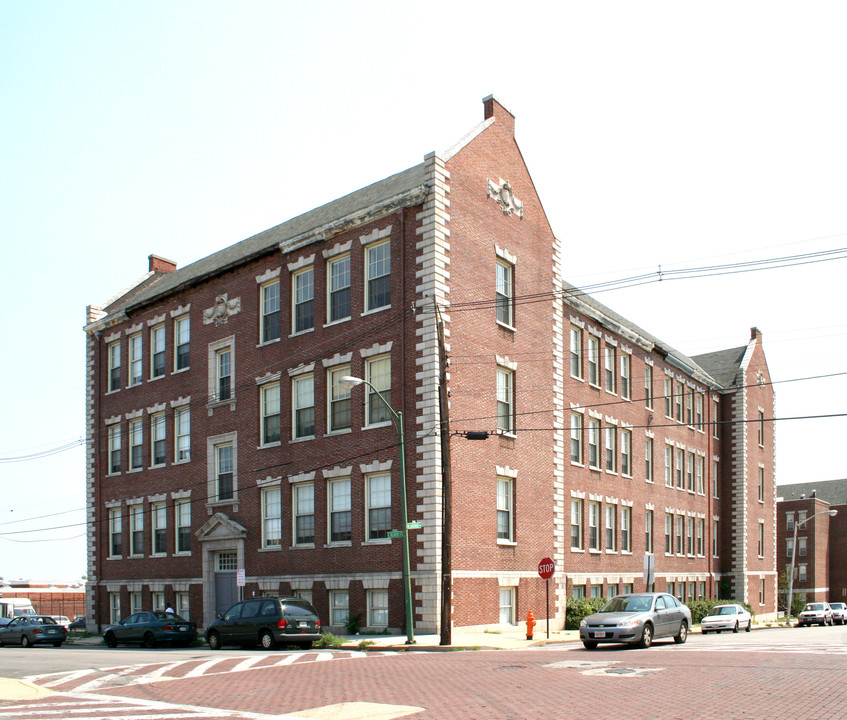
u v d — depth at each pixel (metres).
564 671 19.17
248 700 16.41
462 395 33.28
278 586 36.72
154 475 44.28
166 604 42.47
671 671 18.66
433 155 33.47
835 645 27.36
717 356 68.44
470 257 34.69
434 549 31.34
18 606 59.12
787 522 102.50
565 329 43.31
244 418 39.62
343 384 28.98
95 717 14.60
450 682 17.88
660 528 52.12
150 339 45.97
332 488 35.59
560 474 38.50
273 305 39.34
